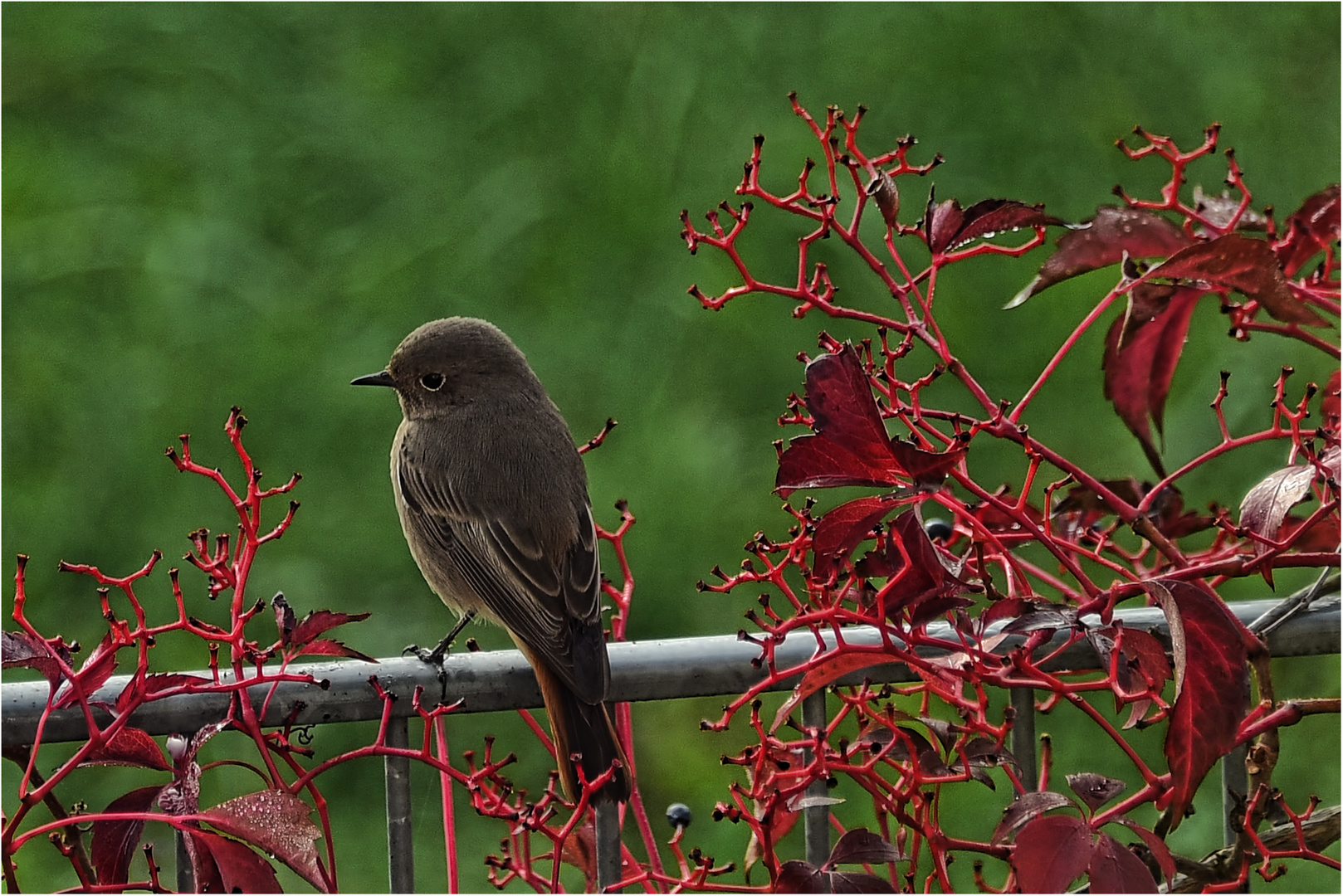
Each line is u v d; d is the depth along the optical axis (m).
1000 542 5.99
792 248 14.48
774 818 5.66
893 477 5.10
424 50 16.64
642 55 16.16
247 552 5.46
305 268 14.97
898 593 5.20
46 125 16.16
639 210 14.99
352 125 16.02
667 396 13.77
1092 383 13.63
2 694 5.56
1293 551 5.87
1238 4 16.09
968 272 14.31
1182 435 13.12
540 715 11.62
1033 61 15.76
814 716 5.95
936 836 5.41
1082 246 5.83
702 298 5.84
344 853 10.99
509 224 15.04
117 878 5.14
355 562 12.60
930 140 15.21
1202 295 5.89
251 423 13.72
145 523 13.05
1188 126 15.27
